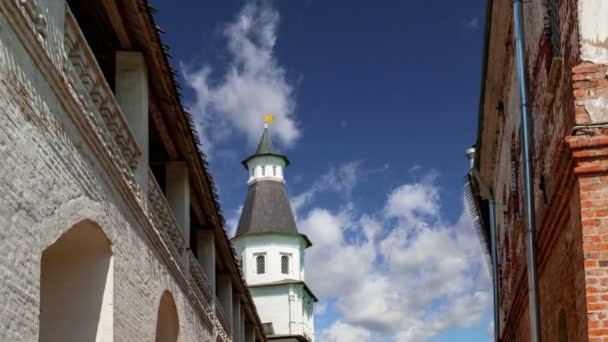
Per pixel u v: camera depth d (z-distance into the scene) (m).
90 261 10.12
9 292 6.92
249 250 67.25
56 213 8.09
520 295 15.27
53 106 8.09
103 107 10.27
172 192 16.02
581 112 8.66
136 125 12.23
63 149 8.35
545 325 11.62
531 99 12.16
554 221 10.07
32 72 7.54
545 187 10.98
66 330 10.00
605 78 8.67
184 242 15.59
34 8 7.61
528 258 10.84
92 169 9.35
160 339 14.85
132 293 11.18
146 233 12.20
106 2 11.17
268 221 68.12
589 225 8.40
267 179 70.88
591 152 8.49
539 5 11.20
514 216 16.03
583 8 8.81
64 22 8.66
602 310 8.21
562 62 9.60
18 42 7.19
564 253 9.73
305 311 66.56
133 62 12.44
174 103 13.52
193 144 15.19
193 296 16.30
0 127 6.78
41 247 7.67
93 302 10.05
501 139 18.12
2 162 6.82
